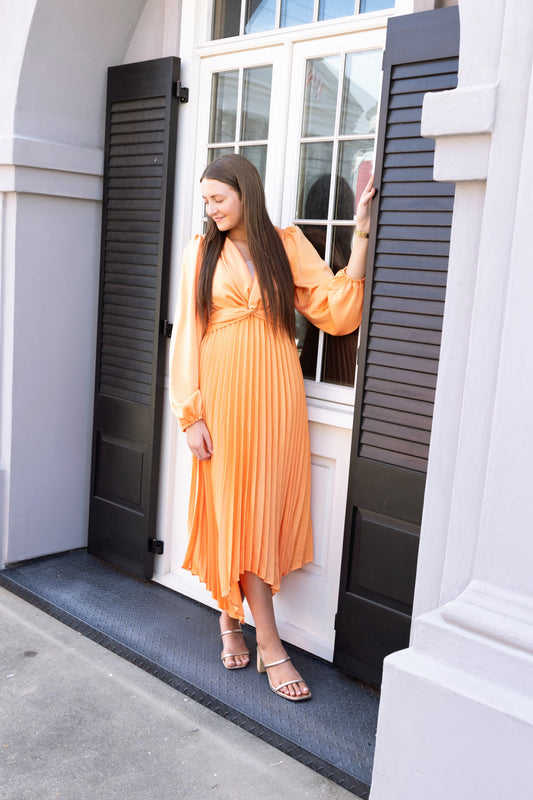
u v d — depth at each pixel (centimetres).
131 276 318
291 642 283
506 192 145
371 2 248
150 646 278
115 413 331
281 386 248
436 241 219
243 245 254
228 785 213
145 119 304
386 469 237
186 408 251
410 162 222
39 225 325
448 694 144
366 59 251
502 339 145
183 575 324
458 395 161
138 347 318
